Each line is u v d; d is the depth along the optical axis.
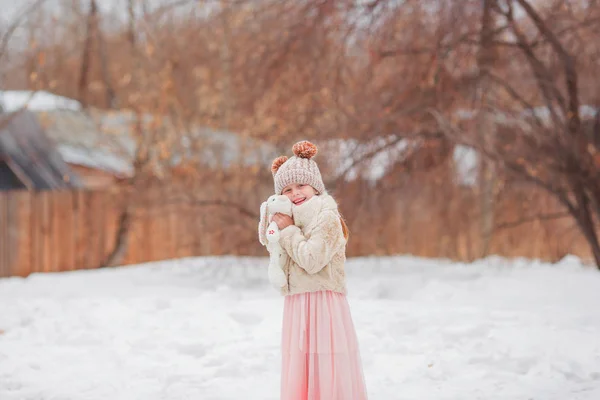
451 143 13.07
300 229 4.38
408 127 12.79
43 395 5.49
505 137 13.00
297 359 4.33
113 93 20.78
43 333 7.92
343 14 12.14
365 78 12.48
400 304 9.29
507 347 6.64
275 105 13.65
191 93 18.17
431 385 5.59
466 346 6.79
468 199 15.39
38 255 16.16
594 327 7.64
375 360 6.38
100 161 19.33
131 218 16.91
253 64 13.41
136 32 18.80
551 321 7.89
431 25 11.93
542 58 12.29
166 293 11.39
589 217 13.16
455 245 16.14
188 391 5.50
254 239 14.27
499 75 12.28
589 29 11.45
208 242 16.86
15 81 20.59
